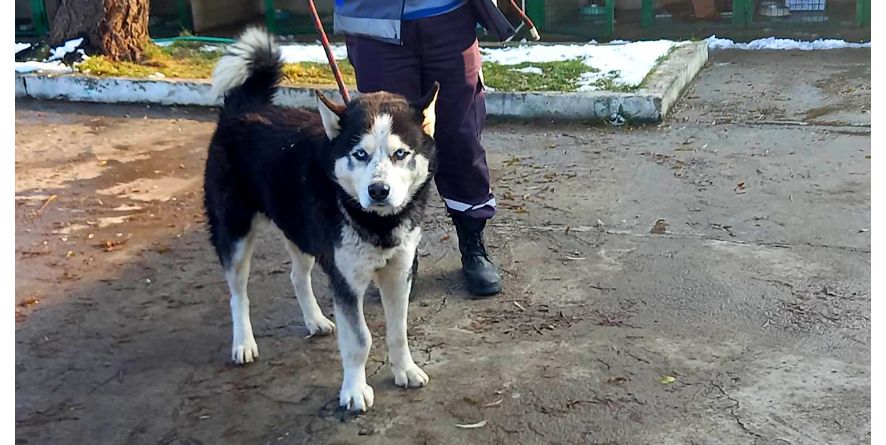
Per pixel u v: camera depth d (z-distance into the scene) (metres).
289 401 2.63
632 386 2.63
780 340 2.83
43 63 6.20
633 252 3.43
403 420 2.53
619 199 3.94
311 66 6.15
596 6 7.79
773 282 3.16
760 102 5.27
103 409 2.63
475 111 3.12
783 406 2.52
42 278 3.41
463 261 3.23
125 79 5.81
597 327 2.94
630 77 5.42
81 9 6.36
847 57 6.29
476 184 3.15
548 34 7.61
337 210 2.45
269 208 2.70
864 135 4.55
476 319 3.03
